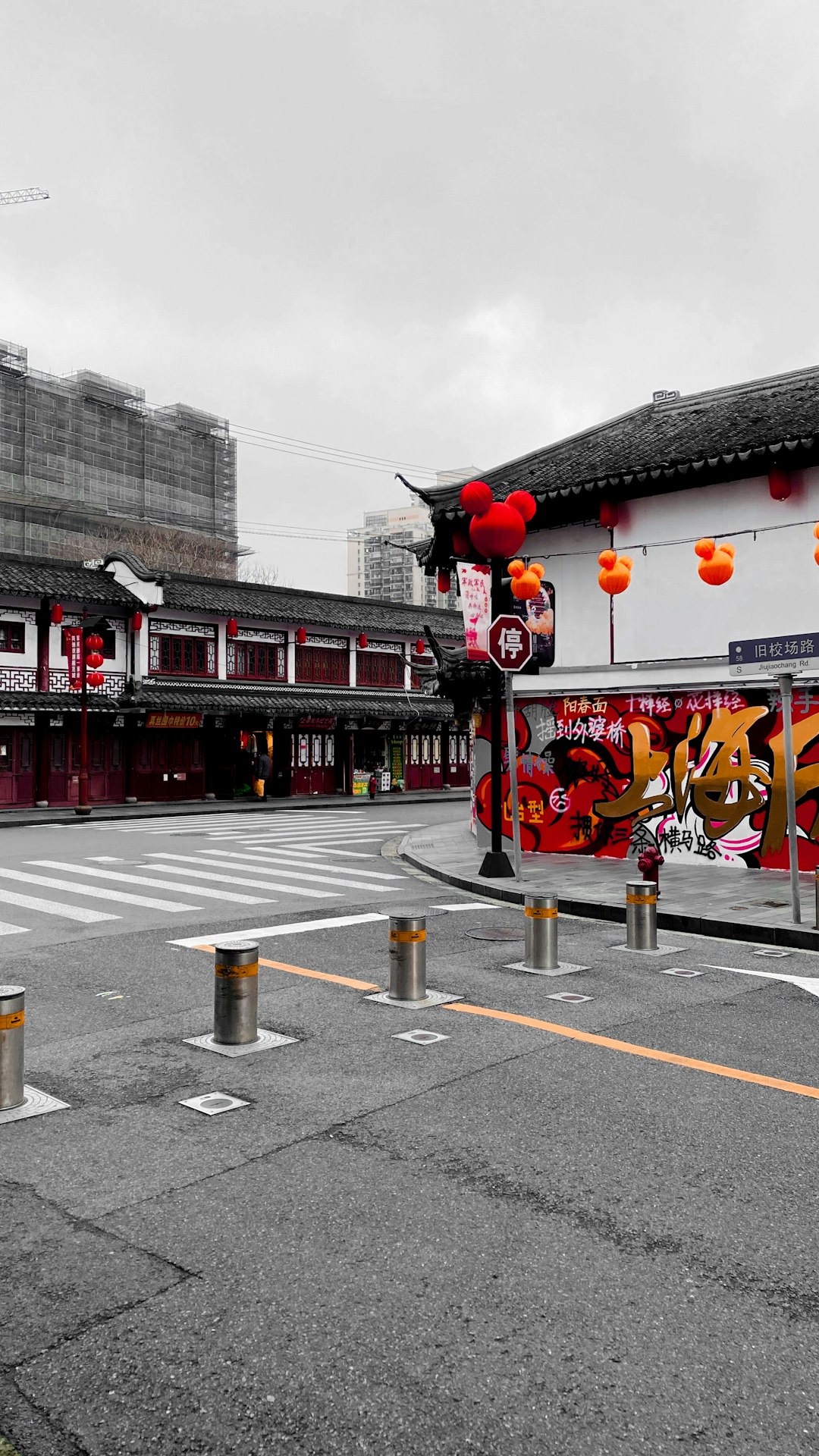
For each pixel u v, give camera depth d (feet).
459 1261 11.19
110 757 103.35
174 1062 18.43
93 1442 8.32
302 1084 17.11
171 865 50.83
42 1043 19.80
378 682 131.13
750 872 42.80
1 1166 13.92
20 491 222.48
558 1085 16.96
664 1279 10.84
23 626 96.22
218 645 113.29
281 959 27.48
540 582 47.14
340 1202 12.67
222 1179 13.38
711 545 37.52
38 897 39.45
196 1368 9.26
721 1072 17.61
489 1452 8.18
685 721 45.88
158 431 249.75
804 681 41.55
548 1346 9.59
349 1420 8.56
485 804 54.44
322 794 123.34
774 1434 8.39
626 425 57.72
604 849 48.67
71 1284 10.76
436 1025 20.65
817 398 49.44
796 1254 11.39
